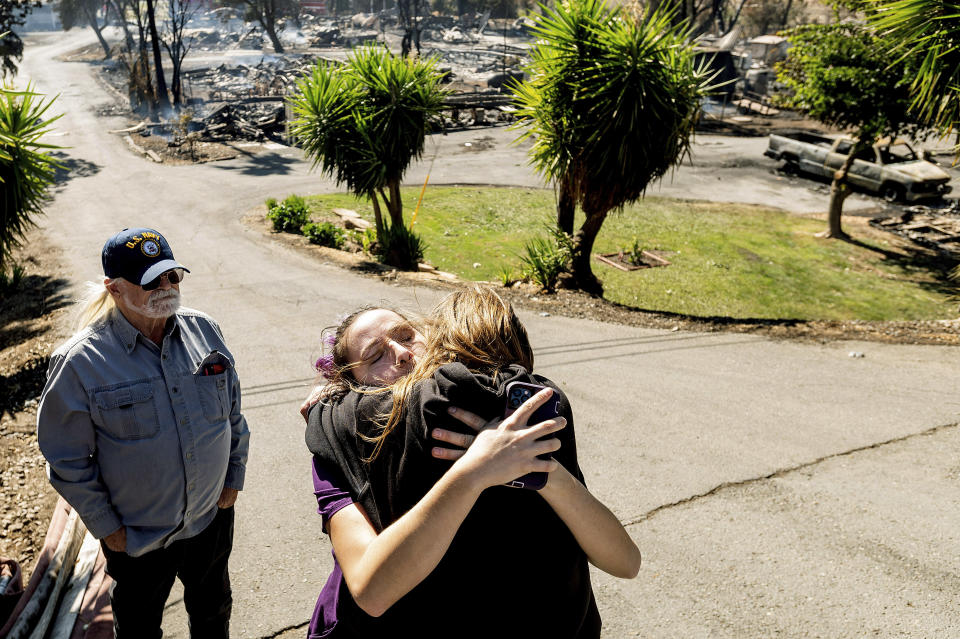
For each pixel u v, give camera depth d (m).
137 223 18.59
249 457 5.02
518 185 23.88
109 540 2.25
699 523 4.11
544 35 10.54
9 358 7.41
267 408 5.99
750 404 6.22
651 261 15.45
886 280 15.05
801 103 16.17
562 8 10.34
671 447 5.24
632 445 5.29
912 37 8.12
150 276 2.10
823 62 15.16
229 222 18.25
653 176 11.00
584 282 11.78
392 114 13.45
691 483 4.63
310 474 4.75
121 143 33.81
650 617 3.25
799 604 3.34
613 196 11.00
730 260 15.80
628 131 10.12
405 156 13.86
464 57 75.00
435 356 1.26
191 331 2.36
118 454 2.19
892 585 3.48
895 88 14.48
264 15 89.06
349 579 1.17
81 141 34.25
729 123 36.75
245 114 37.75
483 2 107.19
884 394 6.55
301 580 3.55
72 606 3.20
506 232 18.03
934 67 8.12
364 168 13.51
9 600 3.09
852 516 4.17
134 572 2.37
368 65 13.60
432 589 1.19
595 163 10.72
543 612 1.21
